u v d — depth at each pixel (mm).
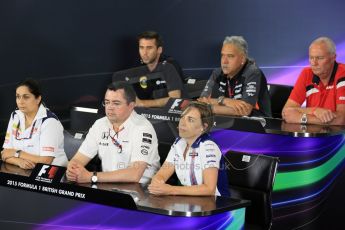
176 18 12602
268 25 13266
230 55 10016
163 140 9352
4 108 10273
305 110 9547
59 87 11055
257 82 10047
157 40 10789
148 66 10977
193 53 12898
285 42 13266
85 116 10328
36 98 7676
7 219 6887
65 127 11211
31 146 7684
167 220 5828
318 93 9758
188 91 11539
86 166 7570
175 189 6238
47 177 6574
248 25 13281
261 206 7109
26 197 6746
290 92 11109
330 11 12977
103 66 11672
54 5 10812
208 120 6492
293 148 8852
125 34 11961
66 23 11023
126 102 6910
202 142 6496
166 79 10875
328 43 9469
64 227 6535
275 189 8891
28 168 7469
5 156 7684
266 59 13352
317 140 8805
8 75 10289
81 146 7211
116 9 11742
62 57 11039
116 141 7020
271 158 7137
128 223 6082
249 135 9180
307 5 13078
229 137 9344
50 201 6598
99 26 11523
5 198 6883
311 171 8875
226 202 6043
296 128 9117
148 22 12258
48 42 10805
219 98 10031
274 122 9680
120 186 6531
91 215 6324
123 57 11977
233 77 10227
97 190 6223
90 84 11531
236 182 7320
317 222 9141
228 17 13188
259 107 10180
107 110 6930
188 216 5680
